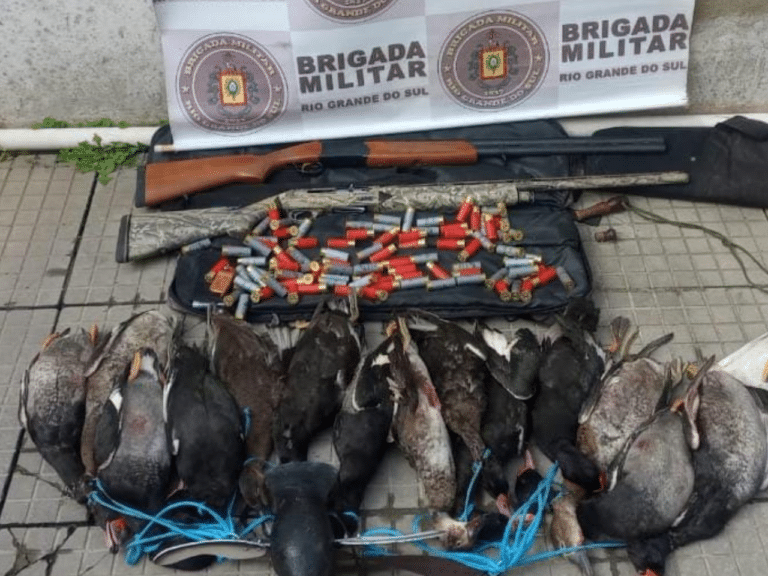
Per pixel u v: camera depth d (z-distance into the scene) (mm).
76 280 1707
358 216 1751
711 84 1938
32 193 1877
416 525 1362
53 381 1404
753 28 1844
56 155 1965
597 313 1574
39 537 1366
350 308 1560
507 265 1650
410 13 1771
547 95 1896
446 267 1680
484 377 1434
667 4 1793
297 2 1734
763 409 1408
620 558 1339
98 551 1351
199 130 1878
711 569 1335
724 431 1343
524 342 1475
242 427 1383
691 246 1758
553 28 1814
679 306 1660
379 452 1381
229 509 1350
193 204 1802
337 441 1374
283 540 1211
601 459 1357
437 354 1456
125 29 1824
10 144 1946
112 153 1953
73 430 1387
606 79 1883
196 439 1317
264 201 1748
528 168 1837
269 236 1712
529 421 1405
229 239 1706
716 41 1866
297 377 1425
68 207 1847
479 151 1832
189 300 1626
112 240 1781
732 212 1821
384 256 1676
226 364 1449
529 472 1378
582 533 1311
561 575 1321
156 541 1316
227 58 1800
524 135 1894
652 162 1839
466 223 1721
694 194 1816
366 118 1896
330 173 1836
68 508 1396
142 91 1937
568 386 1409
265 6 1739
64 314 1651
